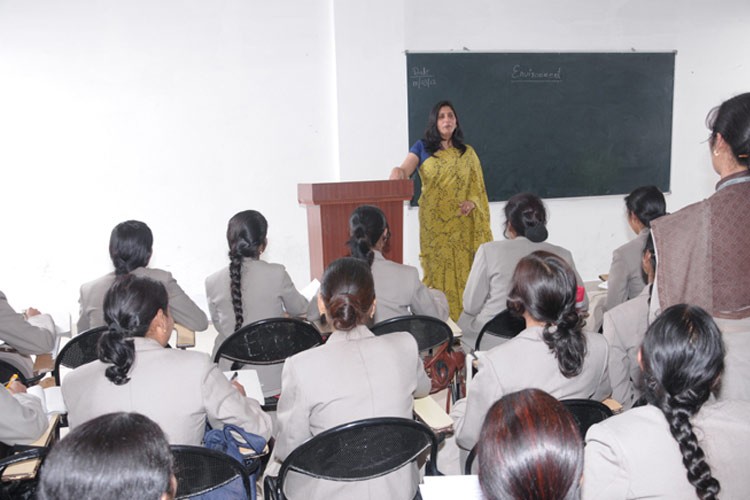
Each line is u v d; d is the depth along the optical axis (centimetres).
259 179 452
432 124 365
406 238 494
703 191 553
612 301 264
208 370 150
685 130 539
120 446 77
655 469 103
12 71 396
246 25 432
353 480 147
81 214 424
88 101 412
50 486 76
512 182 506
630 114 521
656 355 107
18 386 166
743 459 103
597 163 522
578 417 152
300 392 147
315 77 450
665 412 104
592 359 158
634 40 512
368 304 159
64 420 191
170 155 433
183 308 236
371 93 456
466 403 164
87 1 401
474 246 380
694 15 521
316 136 457
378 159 465
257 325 212
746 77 543
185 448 132
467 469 164
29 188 412
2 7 388
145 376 144
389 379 151
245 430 153
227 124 439
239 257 238
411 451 150
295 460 140
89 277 433
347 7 441
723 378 125
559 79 498
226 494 145
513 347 156
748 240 123
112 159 423
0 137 401
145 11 412
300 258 470
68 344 209
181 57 423
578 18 496
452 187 369
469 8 470
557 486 81
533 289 152
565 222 529
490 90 485
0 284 418
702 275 126
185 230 445
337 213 281
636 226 264
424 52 463
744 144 120
